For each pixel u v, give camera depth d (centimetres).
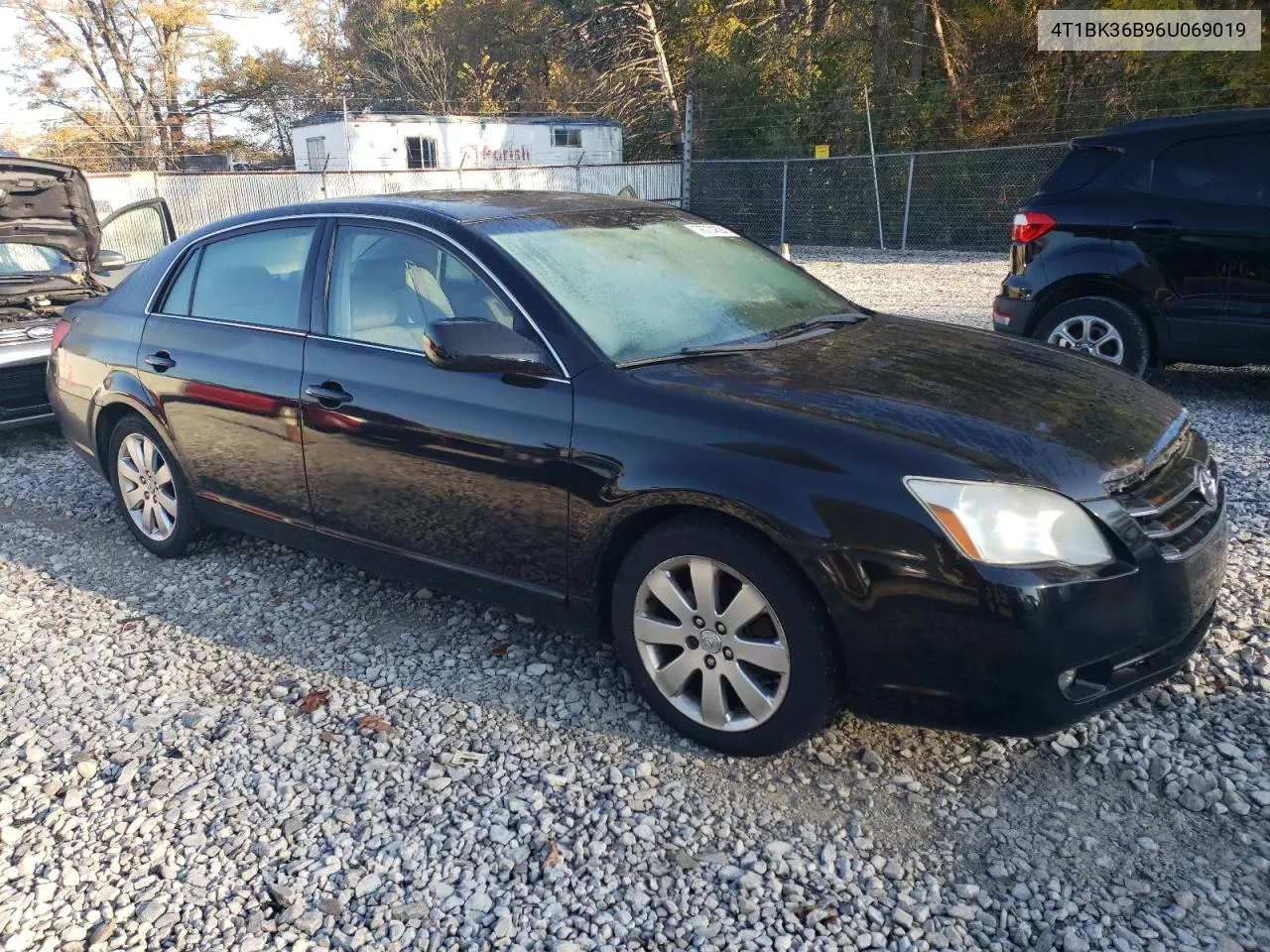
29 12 3775
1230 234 614
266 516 419
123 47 4056
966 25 2658
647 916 245
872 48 2702
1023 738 285
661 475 293
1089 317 676
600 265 363
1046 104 2467
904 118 2553
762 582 281
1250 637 356
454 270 356
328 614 418
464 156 3028
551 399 320
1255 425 613
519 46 4431
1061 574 258
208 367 422
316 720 337
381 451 361
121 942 244
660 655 317
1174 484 292
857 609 268
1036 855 260
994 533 258
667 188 2811
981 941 233
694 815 281
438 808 288
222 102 4522
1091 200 666
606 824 279
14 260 765
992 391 308
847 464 271
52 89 3944
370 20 4747
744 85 2867
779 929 239
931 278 1616
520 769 305
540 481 321
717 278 388
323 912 251
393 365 361
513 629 397
